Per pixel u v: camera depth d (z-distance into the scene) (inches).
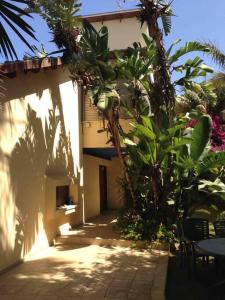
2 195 296.5
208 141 383.9
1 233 292.4
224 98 805.9
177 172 400.8
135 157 405.7
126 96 446.9
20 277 278.7
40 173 372.5
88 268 303.3
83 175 518.3
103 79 384.8
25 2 164.4
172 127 381.1
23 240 330.0
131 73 401.7
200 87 450.3
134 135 402.0
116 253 355.3
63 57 397.7
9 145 311.3
